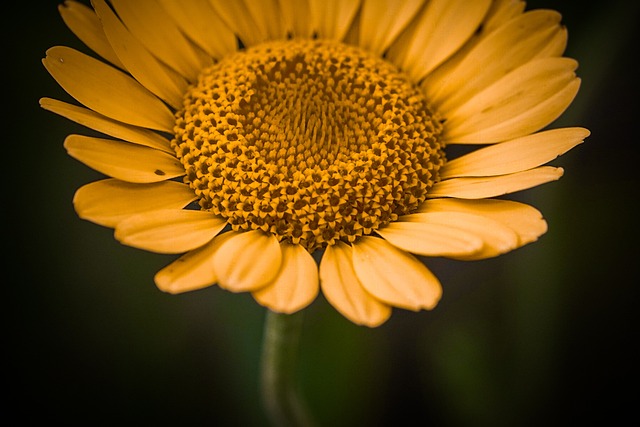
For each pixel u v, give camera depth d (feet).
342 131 0.35
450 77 0.36
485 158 0.35
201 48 0.36
